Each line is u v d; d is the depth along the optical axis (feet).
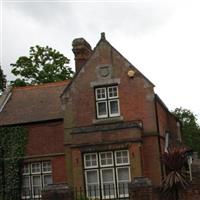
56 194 56.18
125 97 86.84
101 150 82.02
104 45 89.40
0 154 92.27
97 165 82.28
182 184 60.13
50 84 104.01
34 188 90.43
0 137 93.09
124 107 86.58
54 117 91.81
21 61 141.28
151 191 56.29
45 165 91.04
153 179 82.79
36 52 142.10
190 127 192.44
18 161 91.40
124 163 81.41
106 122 86.28
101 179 81.66
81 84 89.04
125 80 87.35
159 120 88.43
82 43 97.55
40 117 93.09
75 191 67.97
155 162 83.41
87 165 82.79
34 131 92.43
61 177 88.89
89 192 81.56
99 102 87.97
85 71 89.35
